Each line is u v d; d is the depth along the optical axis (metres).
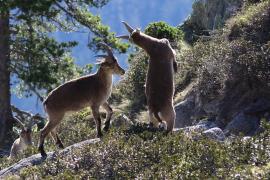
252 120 30.91
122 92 47.06
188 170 19.94
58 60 51.16
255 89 32.72
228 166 20.03
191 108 36.16
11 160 28.59
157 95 24.89
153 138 22.97
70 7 52.09
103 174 21.03
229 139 23.59
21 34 51.44
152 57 25.61
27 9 48.19
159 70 25.27
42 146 25.14
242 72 33.56
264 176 18.53
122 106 44.88
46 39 51.00
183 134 23.33
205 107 34.75
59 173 21.83
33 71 49.44
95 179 20.84
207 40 46.94
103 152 22.08
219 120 33.28
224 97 33.94
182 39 53.03
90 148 22.72
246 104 32.72
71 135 33.66
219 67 35.41
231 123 31.22
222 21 50.56
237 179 18.77
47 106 25.58
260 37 36.19
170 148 21.94
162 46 25.75
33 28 52.28
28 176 22.47
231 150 21.20
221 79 34.84
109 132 24.61
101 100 26.00
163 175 19.70
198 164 20.23
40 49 50.56
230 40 38.56
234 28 38.59
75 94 25.59
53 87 49.78
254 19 37.53
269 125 23.12
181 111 36.28
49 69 49.94
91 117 39.81
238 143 21.39
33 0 47.91
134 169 21.03
